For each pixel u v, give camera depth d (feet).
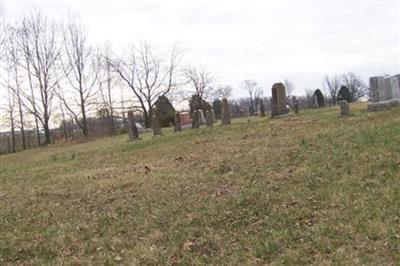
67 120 156.15
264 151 36.35
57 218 26.86
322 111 66.95
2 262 21.31
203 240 21.08
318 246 18.92
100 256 20.68
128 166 40.96
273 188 27.02
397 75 56.34
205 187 29.22
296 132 44.09
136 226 23.98
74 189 33.60
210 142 47.37
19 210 29.58
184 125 102.06
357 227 19.99
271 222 22.16
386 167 27.09
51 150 86.89
